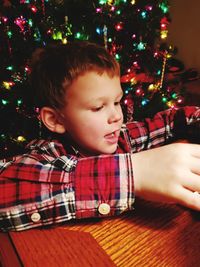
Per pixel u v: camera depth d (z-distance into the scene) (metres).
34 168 0.23
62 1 0.66
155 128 0.35
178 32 1.32
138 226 0.19
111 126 0.27
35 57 0.33
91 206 0.20
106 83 0.27
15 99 0.68
